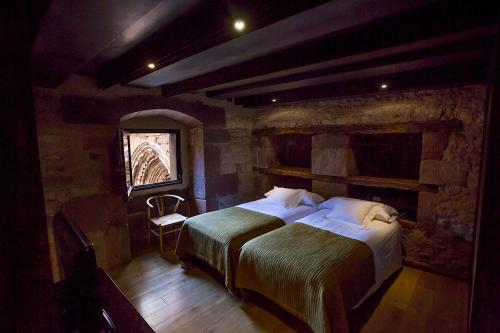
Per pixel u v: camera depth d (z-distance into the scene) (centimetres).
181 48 154
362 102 319
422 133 295
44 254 55
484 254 72
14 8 49
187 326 206
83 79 264
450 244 271
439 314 216
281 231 260
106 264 297
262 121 433
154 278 277
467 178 256
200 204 401
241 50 192
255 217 307
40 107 241
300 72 246
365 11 134
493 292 72
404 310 221
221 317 216
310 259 201
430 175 275
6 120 49
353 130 325
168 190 388
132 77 220
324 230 261
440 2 131
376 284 231
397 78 249
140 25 150
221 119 398
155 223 334
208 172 390
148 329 107
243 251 231
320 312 170
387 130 299
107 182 291
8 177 50
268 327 204
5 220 50
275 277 203
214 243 259
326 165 357
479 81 212
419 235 288
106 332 99
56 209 256
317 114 362
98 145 281
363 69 215
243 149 437
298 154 435
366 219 279
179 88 294
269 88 316
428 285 258
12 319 52
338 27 153
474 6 125
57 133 253
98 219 287
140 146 481
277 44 182
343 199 321
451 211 267
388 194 339
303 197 359
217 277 279
